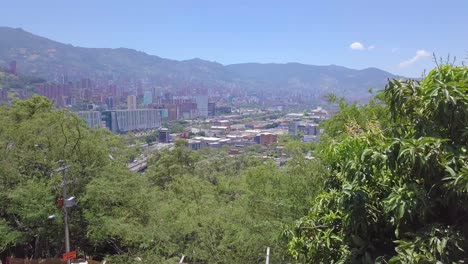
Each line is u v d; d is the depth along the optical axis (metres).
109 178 17.89
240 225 15.73
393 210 4.68
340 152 5.63
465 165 4.18
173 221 18.83
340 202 4.97
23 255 18.66
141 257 16.50
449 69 4.95
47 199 15.34
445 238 4.21
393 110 4.86
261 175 14.61
